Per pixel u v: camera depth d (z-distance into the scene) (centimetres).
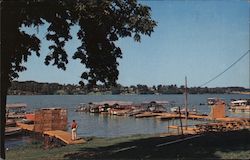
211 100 15388
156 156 1831
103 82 2134
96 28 1894
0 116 1600
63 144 3606
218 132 3019
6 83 1633
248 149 1975
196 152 1892
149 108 11044
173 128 5147
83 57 2089
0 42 1552
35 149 3222
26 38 1978
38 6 1575
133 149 2166
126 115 9950
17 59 2003
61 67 2105
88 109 12081
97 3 1614
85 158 2052
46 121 4959
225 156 1733
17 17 1582
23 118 8256
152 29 1812
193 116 7838
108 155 2039
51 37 2023
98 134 5691
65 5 1594
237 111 10550
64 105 16512
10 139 4906
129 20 1780
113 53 2098
